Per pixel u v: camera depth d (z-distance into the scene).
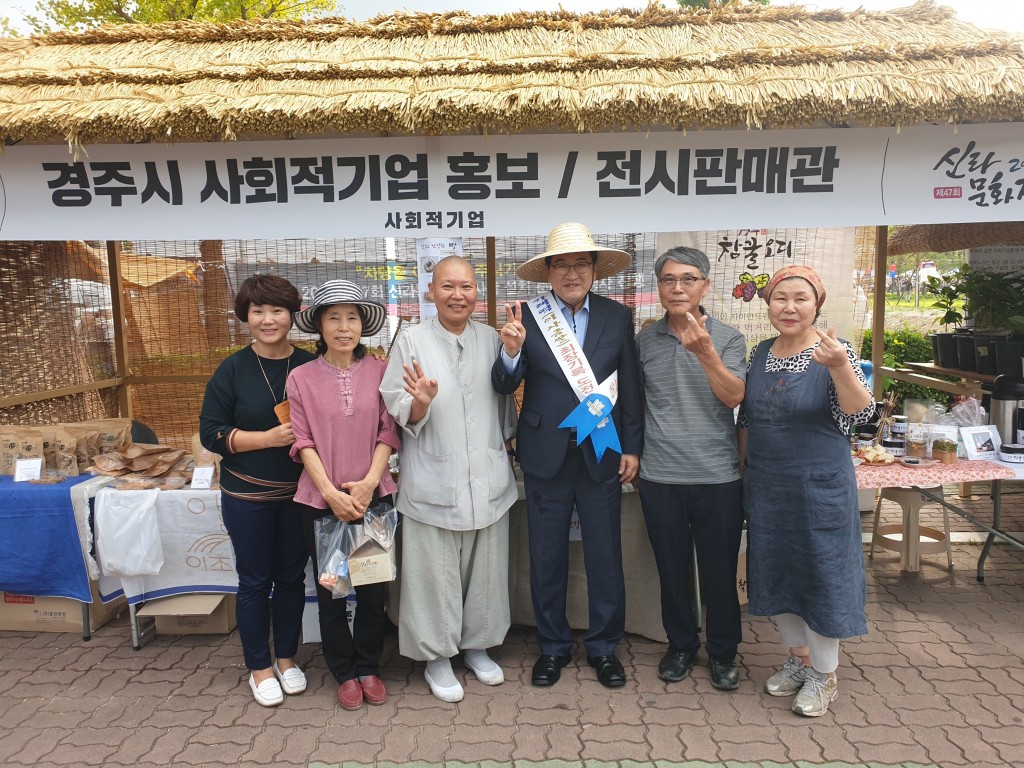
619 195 2.91
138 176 2.90
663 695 2.59
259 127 2.65
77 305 4.09
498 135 2.86
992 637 2.98
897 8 3.21
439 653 2.56
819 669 2.42
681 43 2.97
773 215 2.93
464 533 2.57
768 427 2.38
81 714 2.50
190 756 2.27
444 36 3.19
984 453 3.17
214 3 8.03
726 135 2.87
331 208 2.91
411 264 3.91
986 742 2.28
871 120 2.71
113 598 3.10
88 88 2.81
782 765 2.19
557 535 2.63
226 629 3.11
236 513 2.47
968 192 2.92
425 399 2.32
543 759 2.23
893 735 2.33
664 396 2.55
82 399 4.08
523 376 2.62
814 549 2.32
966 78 2.65
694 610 2.95
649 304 4.02
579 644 2.97
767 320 4.01
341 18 3.30
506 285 4.06
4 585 2.97
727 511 2.52
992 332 4.71
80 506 2.91
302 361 2.59
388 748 2.30
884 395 4.94
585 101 2.61
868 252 4.82
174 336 4.41
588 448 2.53
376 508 2.47
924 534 3.77
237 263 4.30
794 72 2.72
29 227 2.94
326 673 2.79
